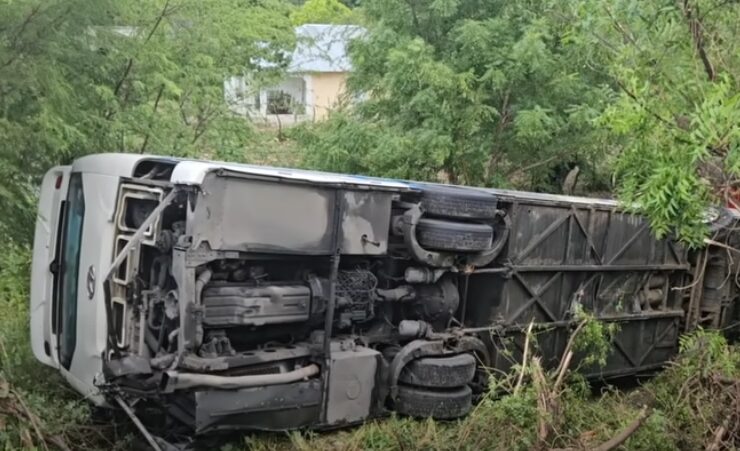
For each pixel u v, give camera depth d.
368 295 6.43
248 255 5.59
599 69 7.13
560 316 7.79
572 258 7.80
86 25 7.19
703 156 4.46
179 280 5.29
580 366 7.54
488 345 7.22
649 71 4.91
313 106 14.37
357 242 6.12
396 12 12.80
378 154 12.06
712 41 5.01
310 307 5.96
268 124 13.98
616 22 5.08
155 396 5.43
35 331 6.86
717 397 6.71
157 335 5.64
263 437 5.90
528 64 11.71
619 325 8.34
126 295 5.68
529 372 6.56
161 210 5.27
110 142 8.25
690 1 4.84
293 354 5.91
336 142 12.52
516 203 7.20
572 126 12.23
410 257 6.68
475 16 12.71
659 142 4.63
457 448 6.01
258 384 5.63
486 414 6.20
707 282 9.51
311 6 17.84
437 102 11.95
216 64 11.17
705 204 4.88
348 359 6.17
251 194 5.49
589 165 13.43
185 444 5.60
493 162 12.85
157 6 9.46
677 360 8.20
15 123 6.56
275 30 12.11
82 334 6.07
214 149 11.12
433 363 6.60
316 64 16.56
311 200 5.81
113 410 6.11
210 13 10.60
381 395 6.47
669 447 6.19
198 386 5.34
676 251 9.04
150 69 9.11
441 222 6.62
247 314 5.59
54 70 6.68
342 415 6.19
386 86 12.57
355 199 6.08
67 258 6.41
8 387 5.26
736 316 9.89
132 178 5.73
